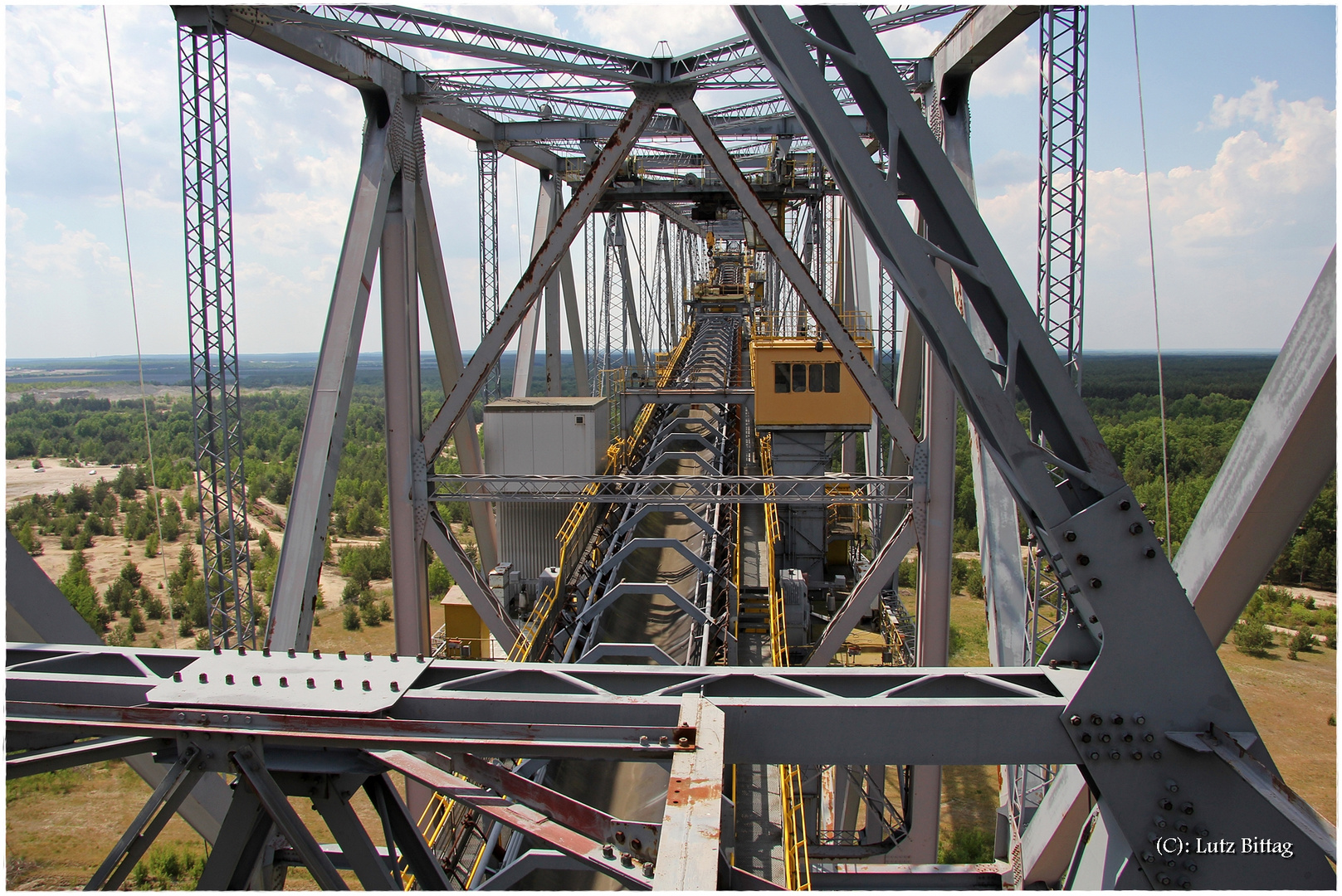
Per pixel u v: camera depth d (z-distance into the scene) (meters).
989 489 12.92
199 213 12.43
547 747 4.47
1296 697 29.72
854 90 5.19
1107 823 5.29
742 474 29.53
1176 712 5.00
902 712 4.99
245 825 4.74
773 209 26.94
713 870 3.28
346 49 13.12
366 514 62.47
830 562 24.52
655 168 31.58
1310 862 4.91
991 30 11.98
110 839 18.81
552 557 19.88
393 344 15.12
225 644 13.62
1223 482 5.69
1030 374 5.17
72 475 88.25
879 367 23.56
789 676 5.39
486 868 10.48
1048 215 11.62
